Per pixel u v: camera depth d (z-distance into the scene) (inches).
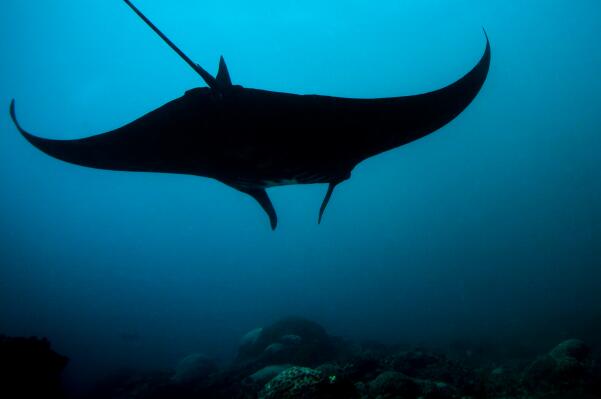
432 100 121.5
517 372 295.7
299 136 122.0
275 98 117.0
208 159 132.4
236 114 118.0
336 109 119.4
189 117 121.3
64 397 217.3
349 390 139.6
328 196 144.7
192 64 107.0
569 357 244.1
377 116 122.6
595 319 523.5
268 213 161.3
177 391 282.7
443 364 270.1
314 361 356.2
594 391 204.8
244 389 275.6
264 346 441.1
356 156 135.0
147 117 124.9
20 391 195.9
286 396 134.5
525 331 573.6
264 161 128.2
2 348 206.8
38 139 132.6
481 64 120.0
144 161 138.5
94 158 138.6
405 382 192.1
